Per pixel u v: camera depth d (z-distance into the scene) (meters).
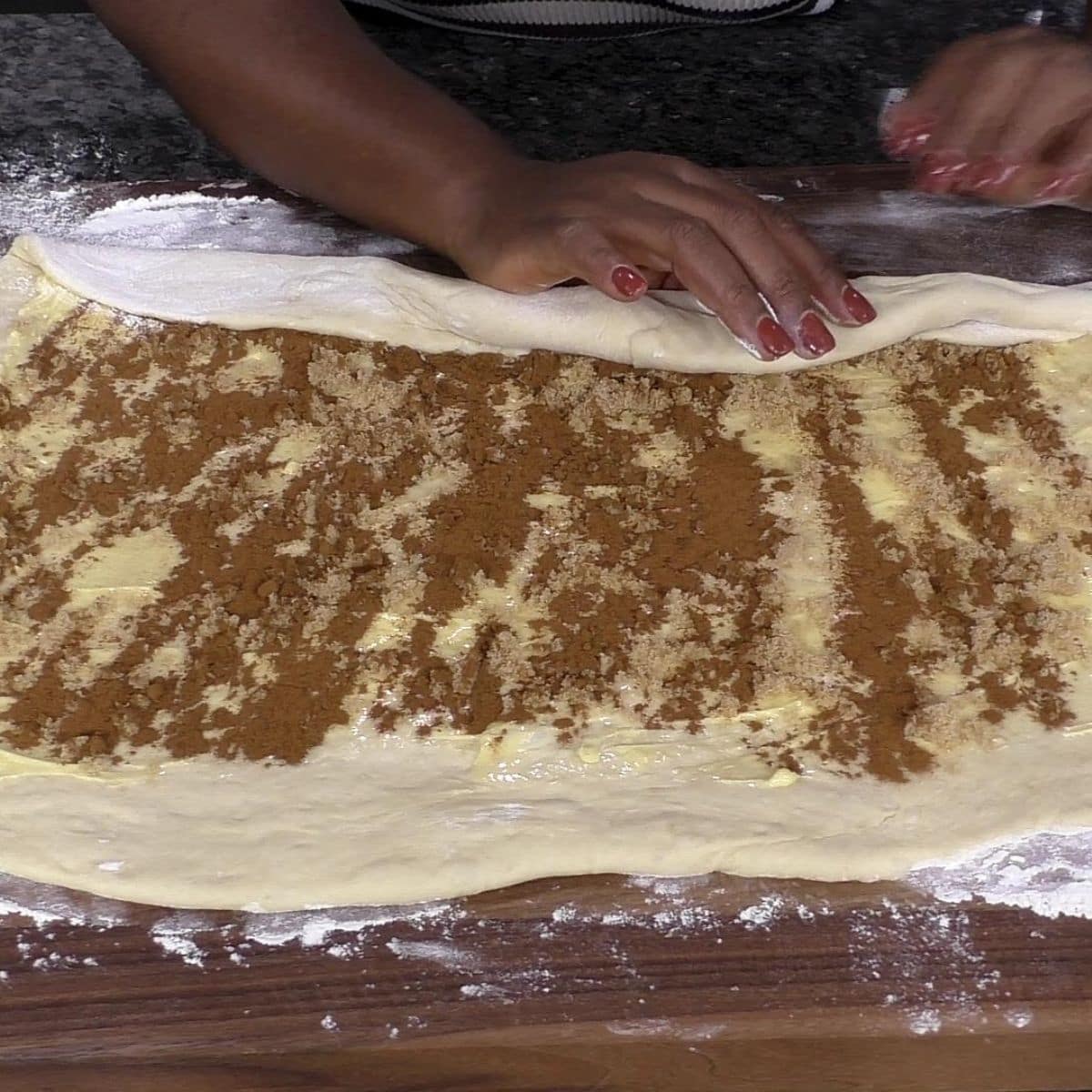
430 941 0.86
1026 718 0.90
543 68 1.31
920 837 0.88
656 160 1.03
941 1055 0.85
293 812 0.89
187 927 0.87
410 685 0.92
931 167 0.98
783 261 0.98
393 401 1.02
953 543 0.96
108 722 0.91
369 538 0.96
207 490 0.98
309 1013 0.85
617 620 0.94
